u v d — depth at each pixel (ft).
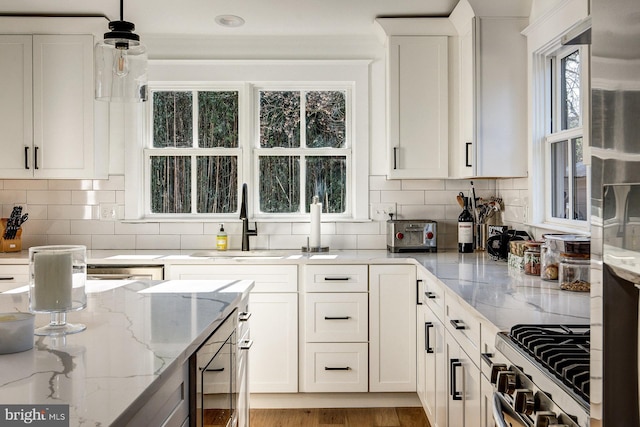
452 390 6.72
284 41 11.89
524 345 4.09
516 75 9.92
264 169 12.19
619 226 2.09
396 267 10.25
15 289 6.82
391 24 10.69
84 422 2.77
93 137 10.85
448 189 12.01
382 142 12.02
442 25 10.72
